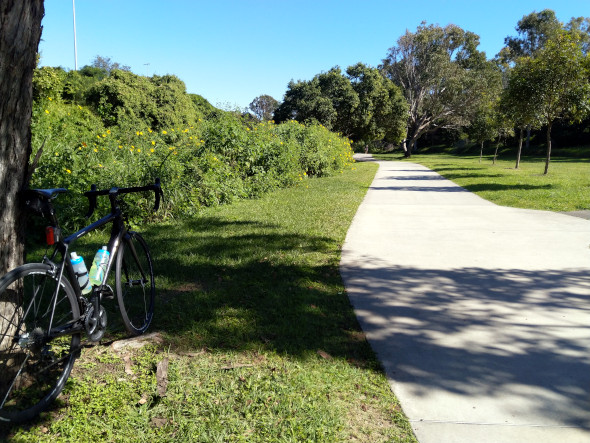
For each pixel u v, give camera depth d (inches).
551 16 2440.9
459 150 2497.5
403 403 115.6
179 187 345.4
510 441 101.3
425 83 1963.6
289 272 213.0
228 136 454.9
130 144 382.9
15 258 106.3
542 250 268.2
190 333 147.4
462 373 130.0
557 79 703.1
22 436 96.3
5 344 102.5
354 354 139.9
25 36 100.3
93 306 120.7
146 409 106.7
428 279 214.1
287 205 426.6
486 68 1948.8
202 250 245.8
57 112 446.9
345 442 99.1
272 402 111.0
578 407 113.8
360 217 386.3
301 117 1456.7
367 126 1643.7
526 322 165.2
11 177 103.8
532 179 734.5
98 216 278.5
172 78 1250.6
